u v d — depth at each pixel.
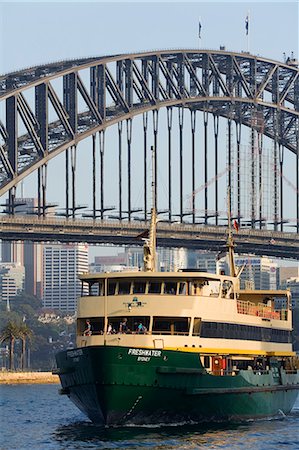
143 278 121.25
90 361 115.81
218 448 110.50
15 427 136.12
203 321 121.25
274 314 139.38
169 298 120.19
